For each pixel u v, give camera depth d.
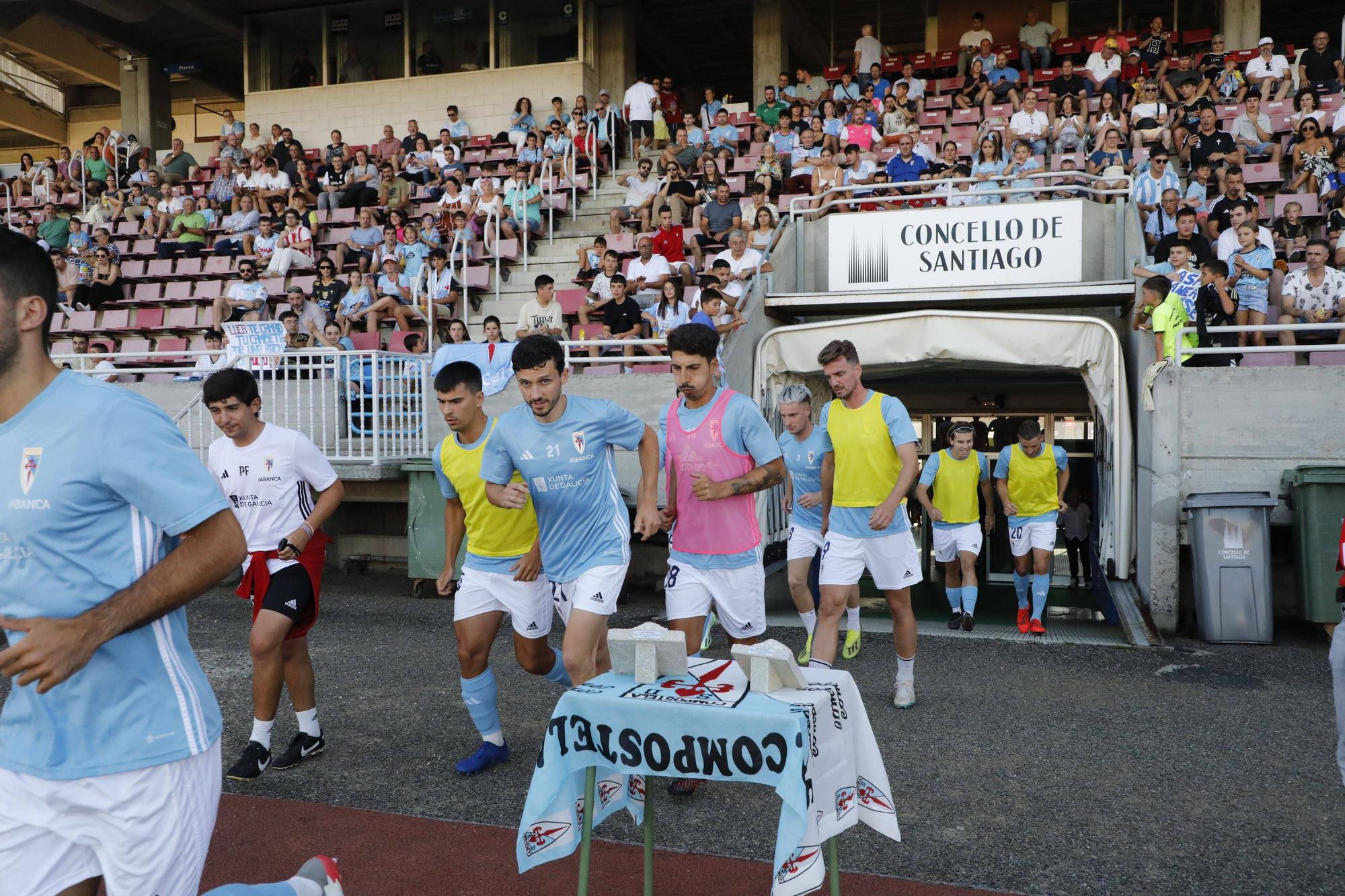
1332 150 12.93
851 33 23.88
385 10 20.77
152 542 2.20
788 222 12.31
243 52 24.28
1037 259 11.21
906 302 11.31
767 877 3.68
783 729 2.76
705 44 24.44
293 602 4.73
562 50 20.08
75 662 1.99
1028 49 19.11
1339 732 3.72
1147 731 5.43
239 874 3.72
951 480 8.62
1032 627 8.41
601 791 3.29
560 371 4.20
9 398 2.14
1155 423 8.34
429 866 3.79
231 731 5.53
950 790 4.56
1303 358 9.90
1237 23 18.14
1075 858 3.84
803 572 7.04
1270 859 3.83
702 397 4.80
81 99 27.69
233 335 10.63
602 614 4.33
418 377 10.68
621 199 16.25
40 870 2.18
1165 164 12.55
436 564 9.66
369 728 5.53
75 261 16.47
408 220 15.80
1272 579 8.72
